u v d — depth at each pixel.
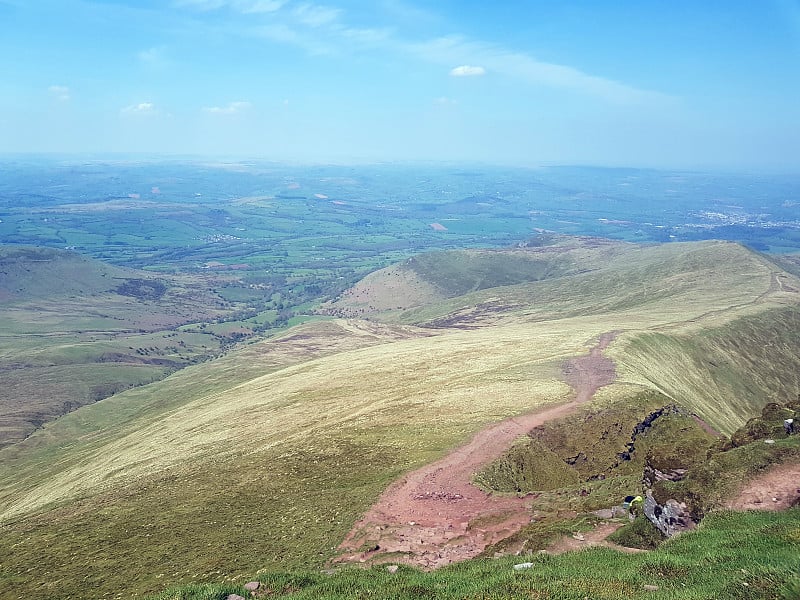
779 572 16.91
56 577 39.31
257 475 55.97
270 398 108.69
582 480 57.38
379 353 140.25
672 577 19.23
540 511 38.69
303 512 43.88
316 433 69.88
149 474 71.44
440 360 116.56
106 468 92.38
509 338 136.50
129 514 51.81
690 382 113.69
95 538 46.38
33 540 49.66
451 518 39.59
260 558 36.47
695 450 36.56
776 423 36.44
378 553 34.59
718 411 105.44
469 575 22.62
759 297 186.50
